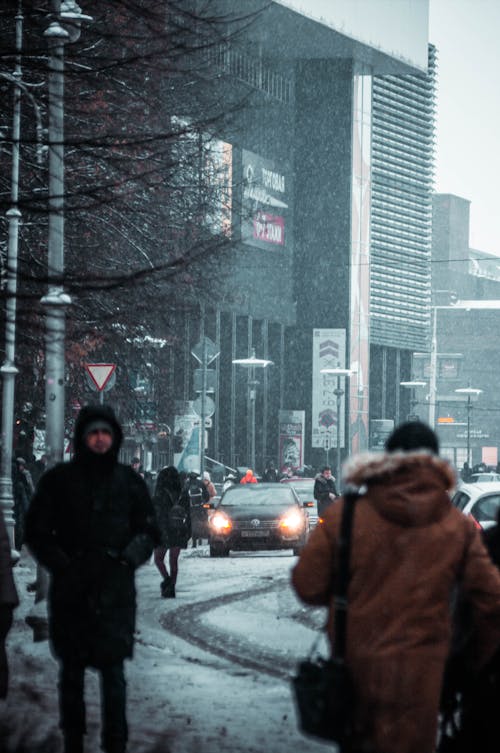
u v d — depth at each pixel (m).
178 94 31.75
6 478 42.62
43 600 23.95
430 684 8.11
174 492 32.50
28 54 17.81
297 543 49.38
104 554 11.80
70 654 11.73
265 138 127.38
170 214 40.19
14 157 30.55
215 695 16.69
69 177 26.56
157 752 12.79
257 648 22.53
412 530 8.23
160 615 28.28
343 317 134.38
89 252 37.69
